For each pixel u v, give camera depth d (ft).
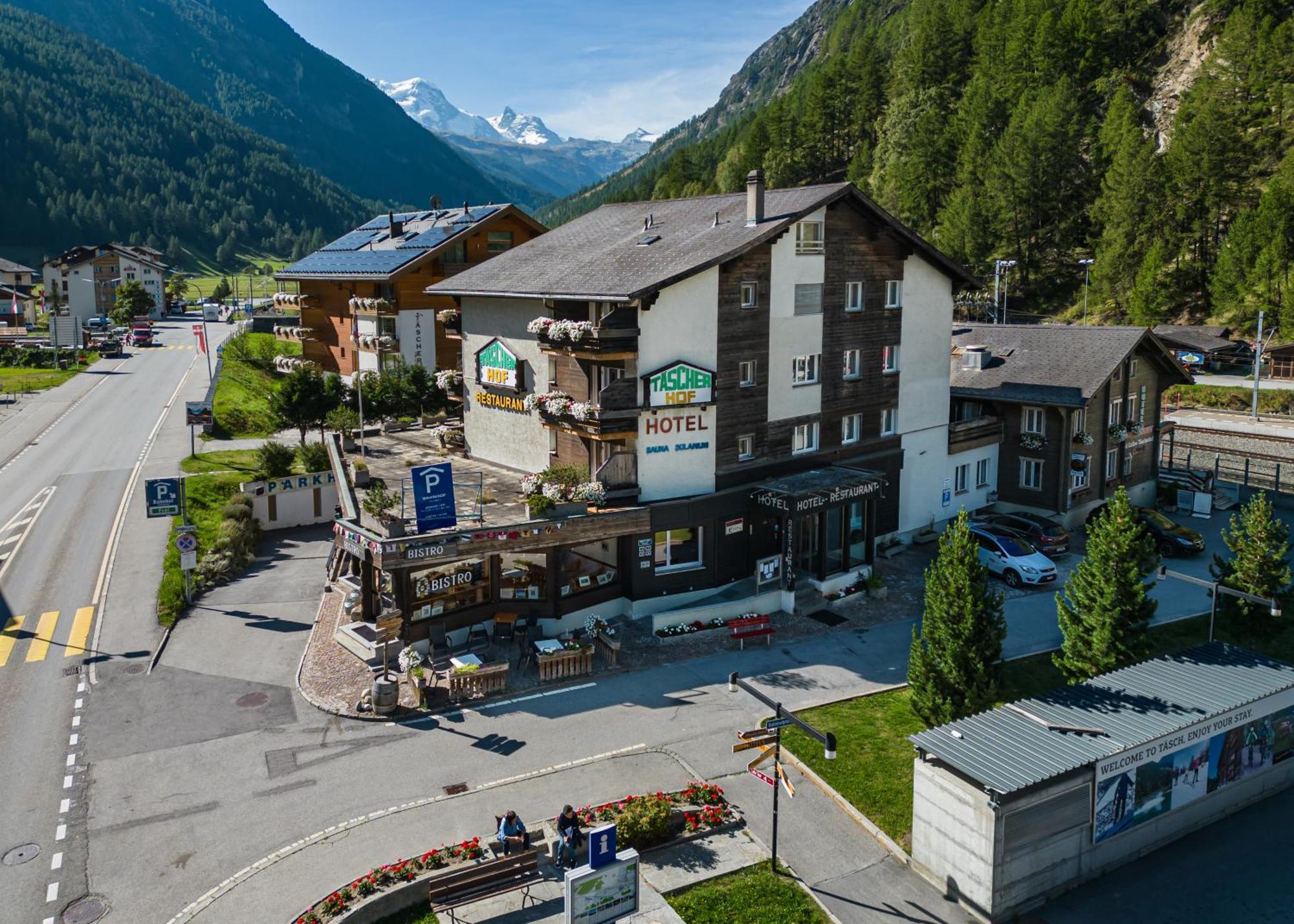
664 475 116.16
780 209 125.39
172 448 198.70
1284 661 106.52
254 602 120.47
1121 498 87.15
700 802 76.33
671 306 112.88
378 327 218.38
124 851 69.10
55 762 81.25
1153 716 73.51
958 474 156.56
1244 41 388.78
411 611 102.17
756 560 120.78
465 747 85.20
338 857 68.54
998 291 329.72
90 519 150.41
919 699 82.99
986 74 486.79
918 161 438.40
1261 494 103.96
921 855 69.41
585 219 156.66
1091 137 419.13
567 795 77.46
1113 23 482.28
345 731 87.71
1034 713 73.72
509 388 130.41
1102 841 69.77
